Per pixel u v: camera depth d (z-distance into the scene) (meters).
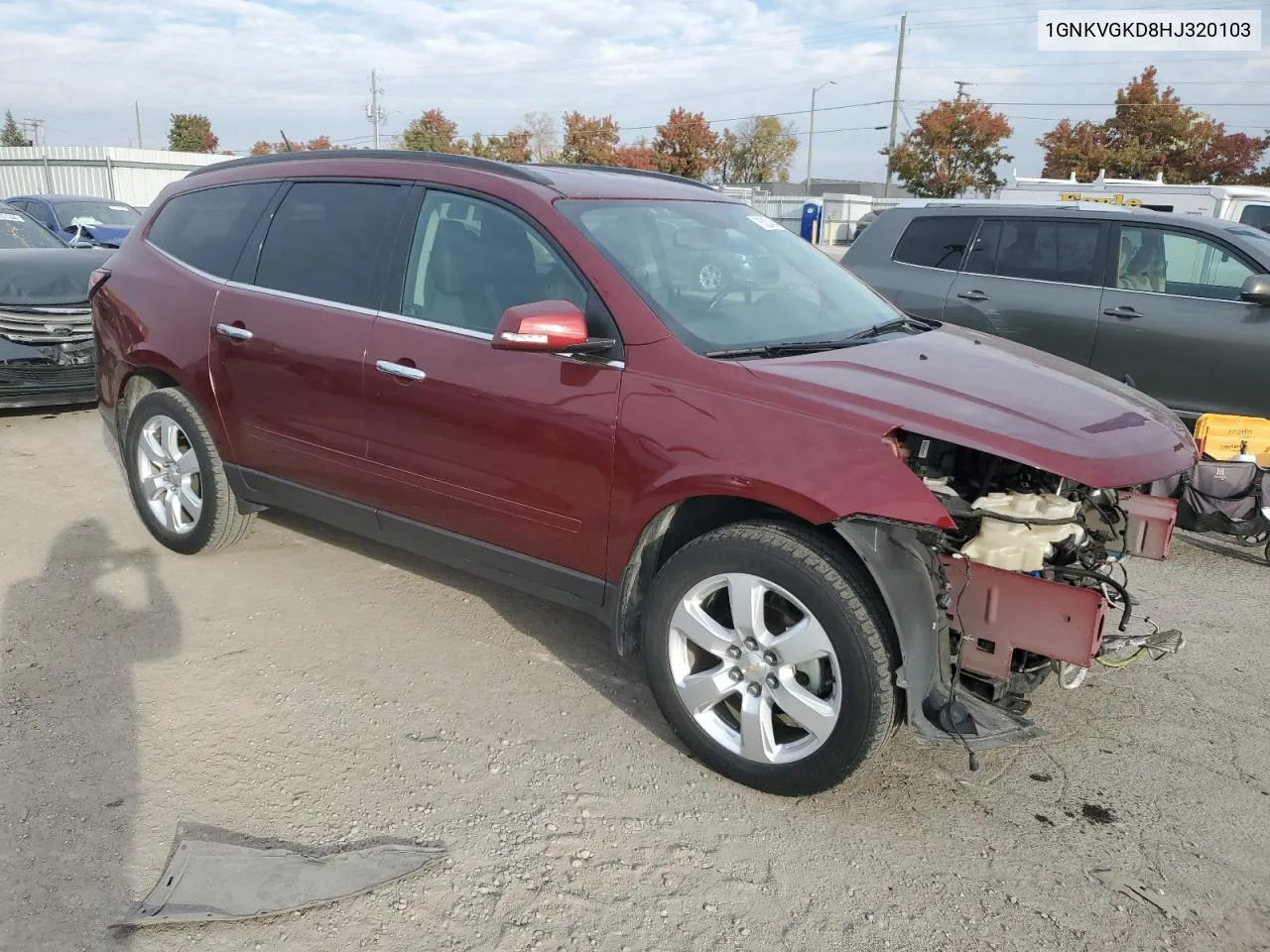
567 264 3.29
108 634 3.91
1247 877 2.71
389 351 3.64
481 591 4.45
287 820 2.80
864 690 2.68
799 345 3.28
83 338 7.18
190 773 3.00
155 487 4.74
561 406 3.18
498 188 3.55
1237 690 3.75
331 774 3.03
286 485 4.18
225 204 4.52
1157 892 2.64
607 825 2.84
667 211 3.78
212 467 4.45
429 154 3.90
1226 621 4.39
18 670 3.59
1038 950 2.42
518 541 3.43
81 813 2.79
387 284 3.75
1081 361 6.62
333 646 3.88
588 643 3.99
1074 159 38.94
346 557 4.81
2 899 2.45
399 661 3.77
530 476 3.29
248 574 4.56
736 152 73.81
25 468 6.16
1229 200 14.76
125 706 3.37
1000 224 7.05
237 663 3.70
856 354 3.22
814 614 2.74
